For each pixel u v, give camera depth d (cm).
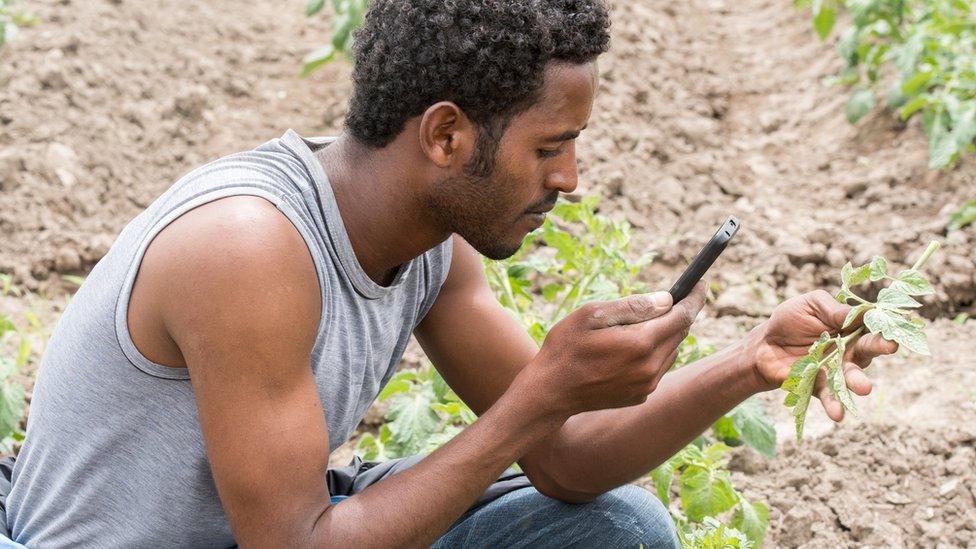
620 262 282
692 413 185
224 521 171
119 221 385
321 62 428
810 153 426
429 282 182
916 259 353
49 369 165
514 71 148
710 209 395
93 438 161
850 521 264
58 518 171
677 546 205
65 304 352
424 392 260
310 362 160
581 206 283
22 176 380
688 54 486
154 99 431
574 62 151
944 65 410
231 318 147
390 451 246
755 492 275
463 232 162
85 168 395
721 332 341
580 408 164
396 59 151
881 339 166
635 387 162
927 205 383
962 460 276
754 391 181
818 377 170
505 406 162
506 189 156
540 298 352
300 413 152
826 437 289
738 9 527
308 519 153
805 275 361
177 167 411
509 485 206
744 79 474
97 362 158
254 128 430
